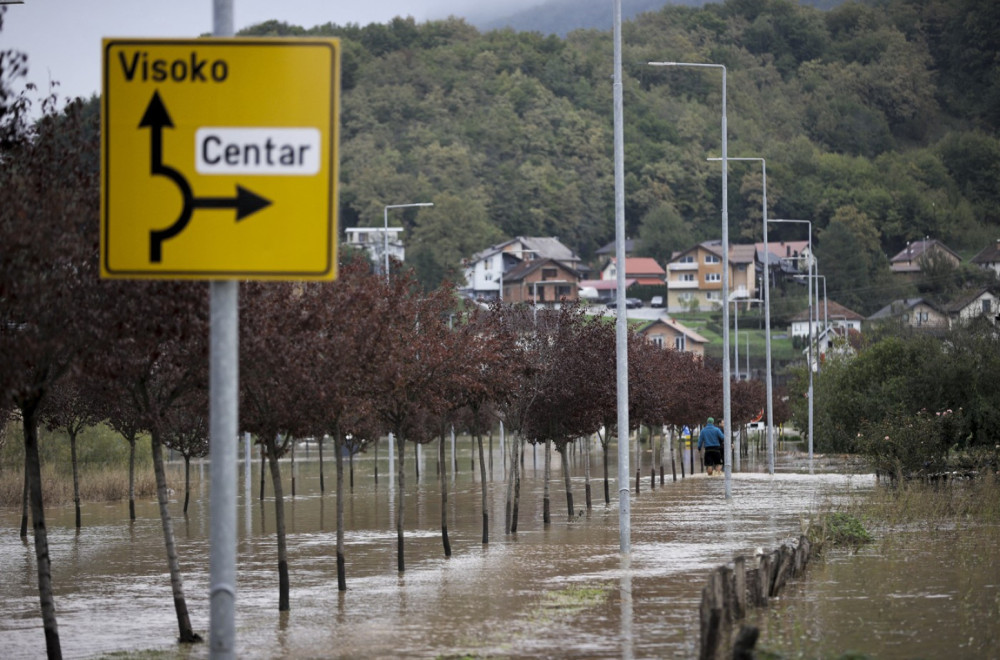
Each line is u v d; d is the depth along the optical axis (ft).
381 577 147.54
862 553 161.27
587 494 237.25
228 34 60.59
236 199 60.39
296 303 121.90
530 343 211.61
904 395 321.32
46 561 98.02
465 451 574.56
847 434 388.57
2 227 84.69
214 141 60.49
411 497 284.61
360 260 151.53
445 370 158.10
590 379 216.13
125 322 92.68
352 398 130.62
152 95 60.54
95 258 92.94
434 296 167.43
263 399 122.72
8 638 113.80
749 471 387.14
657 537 184.65
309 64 60.70
